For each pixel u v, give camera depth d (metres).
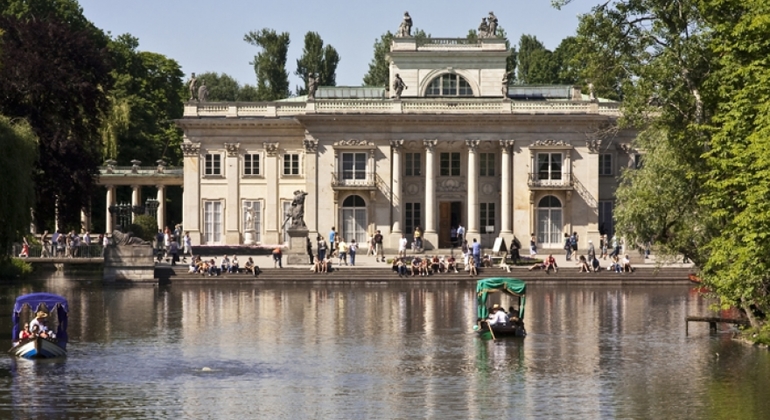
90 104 97.19
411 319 65.38
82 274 97.50
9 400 42.00
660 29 57.88
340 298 78.44
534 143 114.81
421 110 115.06
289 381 45.97
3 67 87.88
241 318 65.56
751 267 49.34
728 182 49.84
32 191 70.94
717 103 54.78
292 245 98.06
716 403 41.50
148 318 65.25
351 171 115.94
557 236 115.56
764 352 52.56
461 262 102.44
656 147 63.94
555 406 41.31
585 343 55.81
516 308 71.12
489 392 43.81
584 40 59.38
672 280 88.88
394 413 40.28
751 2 50.19
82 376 46.66
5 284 86.62
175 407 41.16
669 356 51.62
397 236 115.44
